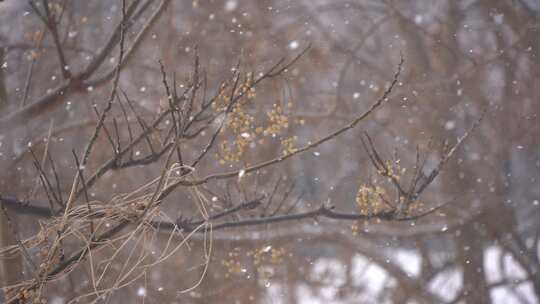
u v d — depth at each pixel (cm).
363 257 1753
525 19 1739
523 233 1847
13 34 1147
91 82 720
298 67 1452
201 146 1116
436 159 1711
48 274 537
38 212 600
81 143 1284
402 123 1688
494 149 1741
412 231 1512
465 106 1722
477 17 1834
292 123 1198
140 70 1270
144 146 1119
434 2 1822
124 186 1230
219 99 598
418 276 1708
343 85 1633
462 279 1692
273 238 1229
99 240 543
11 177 937
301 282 1528
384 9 1741
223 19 1388
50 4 885
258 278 1145
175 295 1119
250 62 944
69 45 1057
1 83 848
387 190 791
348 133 1734
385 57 1834
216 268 1168
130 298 1098
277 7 1595
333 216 666
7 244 722
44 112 712
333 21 1847
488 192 1684
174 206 1161
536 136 1795
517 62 1731
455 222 1570
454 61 1706
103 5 1339
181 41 1298
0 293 659
